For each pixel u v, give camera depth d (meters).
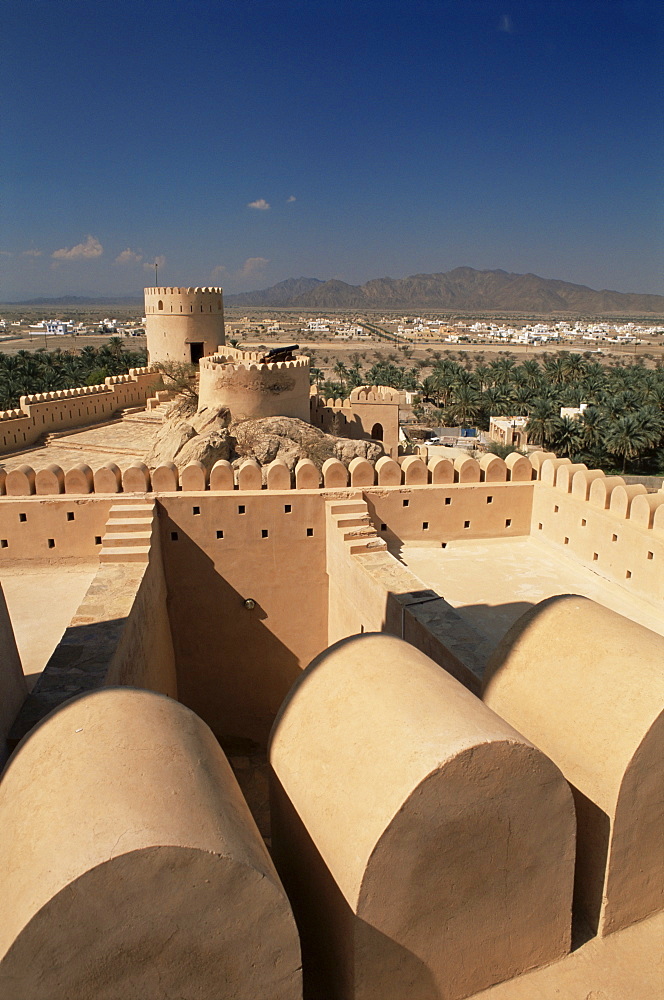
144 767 2.97
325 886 3.37
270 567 11.60
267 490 11.55
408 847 3.13
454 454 52.28
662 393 53.84
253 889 2.73
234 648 11.97
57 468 11.16
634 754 3.73
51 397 37.41
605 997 3.77
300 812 3.59
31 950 2.44
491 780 3.25
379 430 42.41
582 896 4.19
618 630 4.29
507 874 3.54
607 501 10.20
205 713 12.34
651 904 4.22
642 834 4.00
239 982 2.86
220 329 45.47
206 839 2.65
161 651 10.27
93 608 7.80
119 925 2.56
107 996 2.64
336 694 3.82
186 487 11.34
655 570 8.92
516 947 3.76
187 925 2.67
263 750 12.17
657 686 3.82
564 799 3.57
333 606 11.50
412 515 11.77
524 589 9.90
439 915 3.39
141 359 76.25
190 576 11.45
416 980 3.44
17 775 3.14
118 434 37.53
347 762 3.41
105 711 3.39
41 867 2.53
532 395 65.25
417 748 3.19
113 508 10.52
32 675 7.21
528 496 12.09
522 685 4.41
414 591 8.91
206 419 28.77
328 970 3.48
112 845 2.51
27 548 10.72
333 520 10.99
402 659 3.95
